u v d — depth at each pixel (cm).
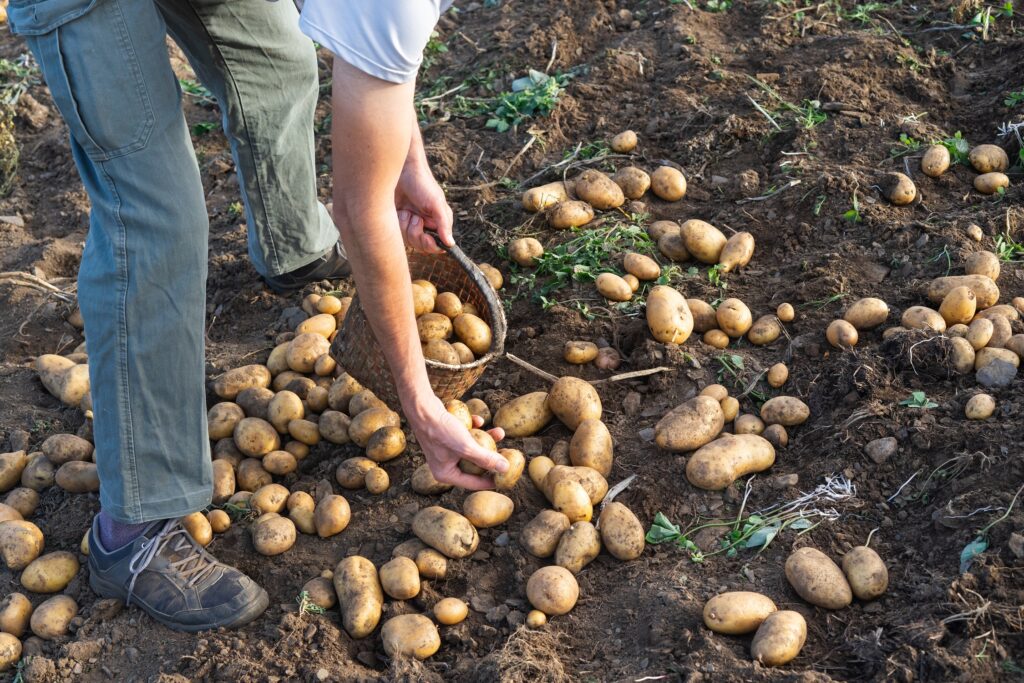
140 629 241
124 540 240
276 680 228
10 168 368
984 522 231
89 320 227
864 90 341
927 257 290
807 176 317
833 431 258
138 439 231
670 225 309
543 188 318
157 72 222
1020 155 315
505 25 393
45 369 289
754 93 344
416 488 260
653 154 337
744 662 220
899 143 324
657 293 281
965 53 354
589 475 251
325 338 290
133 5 219
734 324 281
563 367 283
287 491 262
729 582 236
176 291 227
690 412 261
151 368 228
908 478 246
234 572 244
